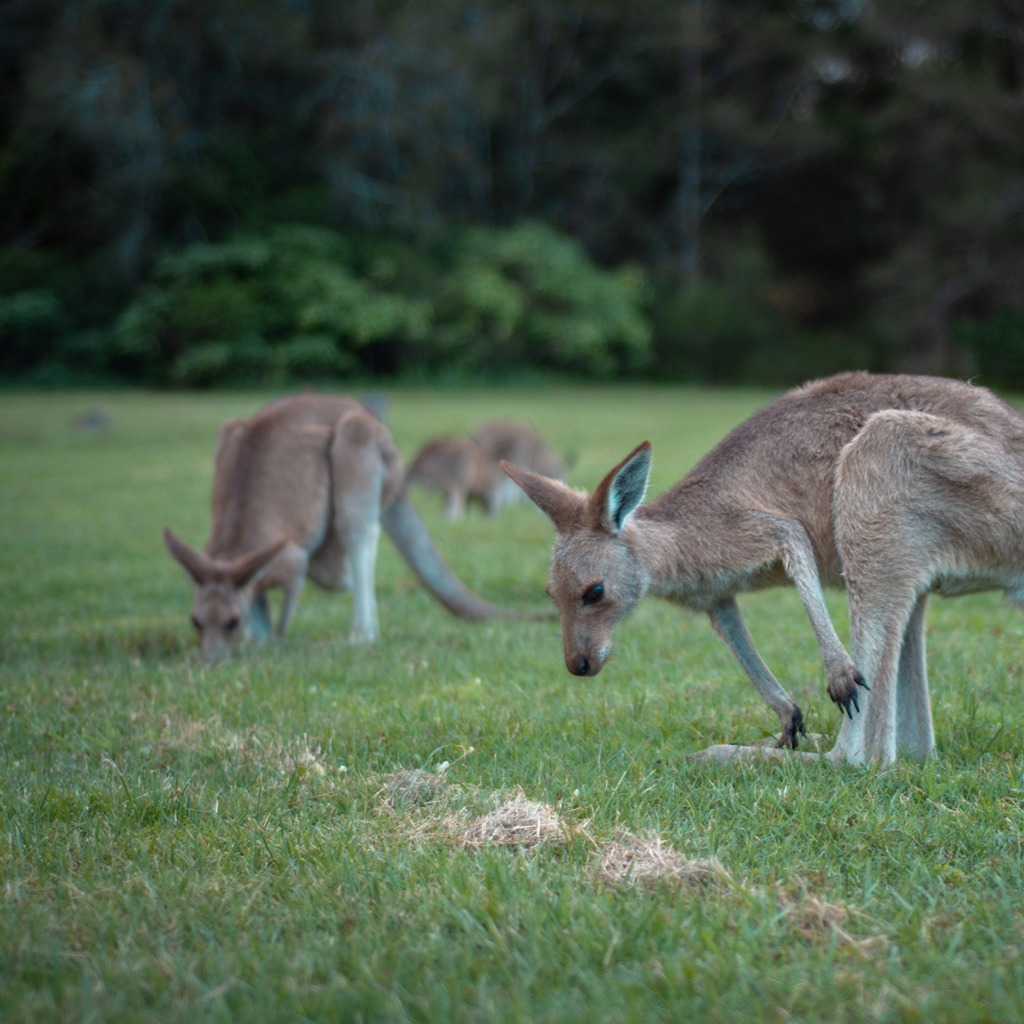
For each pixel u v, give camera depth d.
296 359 36.97
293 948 3.21
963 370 38.50
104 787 4.61
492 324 39.47
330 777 4.70
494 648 7.29
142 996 3.00
